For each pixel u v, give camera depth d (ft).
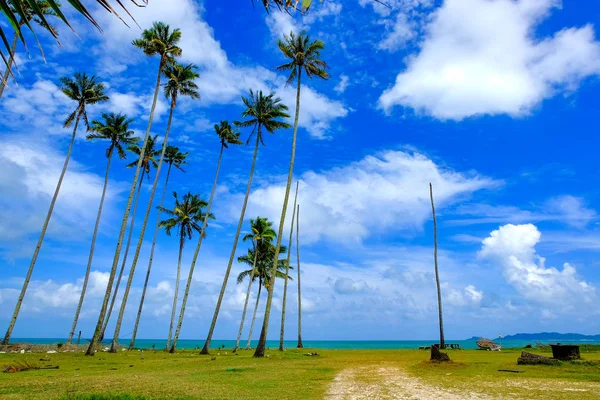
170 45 118.52
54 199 124.06
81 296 139.13
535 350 129.90
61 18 8.02
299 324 172.96
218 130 141.28
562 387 42.47
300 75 116.26
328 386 47.14
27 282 115.65
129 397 35.40
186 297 136.87
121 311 136.56
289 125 122.31
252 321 173.27
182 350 146.41
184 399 36.17
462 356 97.66
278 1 10.19
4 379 52.03
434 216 158.10
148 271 168.14
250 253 161.68
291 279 172.14
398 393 40.98
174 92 125.70
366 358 99.19
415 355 114.62
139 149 150.61
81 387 44.83
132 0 8.10
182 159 175.83
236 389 44.45
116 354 112.27
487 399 36.11
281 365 77.25
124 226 109.09
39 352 105.91
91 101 132.36
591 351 103.91
